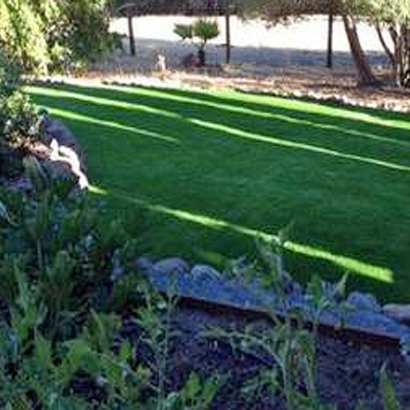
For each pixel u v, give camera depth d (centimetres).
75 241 368
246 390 268
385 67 1873
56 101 1139
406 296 512
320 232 625
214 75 1739
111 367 217
